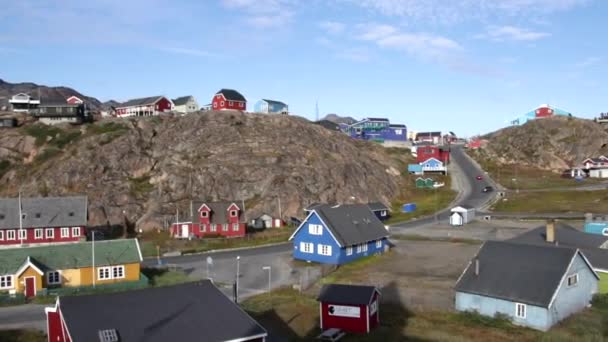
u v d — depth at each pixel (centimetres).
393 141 18388
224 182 9956
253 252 7044
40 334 3672
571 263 3978
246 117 12288
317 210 6378
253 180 10069
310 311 4222
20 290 4778
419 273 5619
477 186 12950
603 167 14000
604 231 6838
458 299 4191
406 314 4150
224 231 8362
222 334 2798
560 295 3859
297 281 5378
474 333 3650
